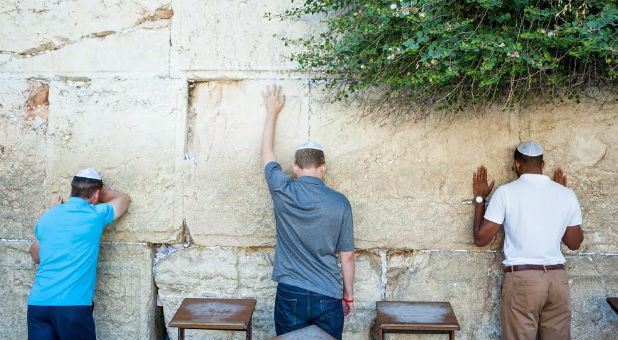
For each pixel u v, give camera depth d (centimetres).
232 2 355
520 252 323
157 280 370
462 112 346
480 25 304
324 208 300
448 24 284
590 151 346
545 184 325
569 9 277
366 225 357
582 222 351
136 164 362
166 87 359
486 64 280
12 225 371
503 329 336
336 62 333
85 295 326
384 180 354
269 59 355
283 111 356
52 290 315
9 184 368
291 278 307
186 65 357
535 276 318
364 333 364
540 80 305
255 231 360
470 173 351
